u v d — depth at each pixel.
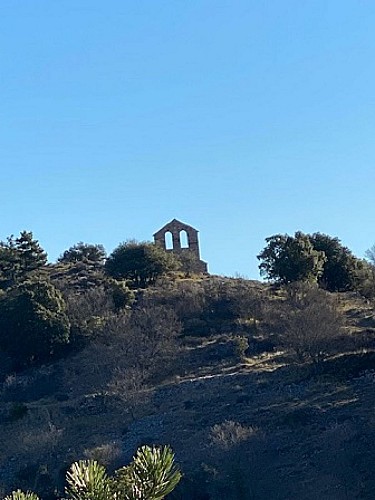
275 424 45.97
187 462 41.78
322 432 43.38
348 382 52.00
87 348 68.81
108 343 68.00
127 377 59.06
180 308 77.44
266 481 38.66
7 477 46.25
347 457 39.56
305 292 71.19
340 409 46.41
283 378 55.16
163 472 8.41
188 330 73.00
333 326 58.44
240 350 64.62
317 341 57.16
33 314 70.56
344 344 58.97
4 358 70.19
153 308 73.19
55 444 49.47
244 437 43.16
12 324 71.06
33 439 49.59
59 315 71.69
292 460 40.81
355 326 65.00
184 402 53.94
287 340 59.16
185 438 46.88
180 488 36.50
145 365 63.28
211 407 52.00
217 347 66.38
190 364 64.25
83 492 8.19
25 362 70.31
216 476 38.12
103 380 61.84
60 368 66.31
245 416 48.53
